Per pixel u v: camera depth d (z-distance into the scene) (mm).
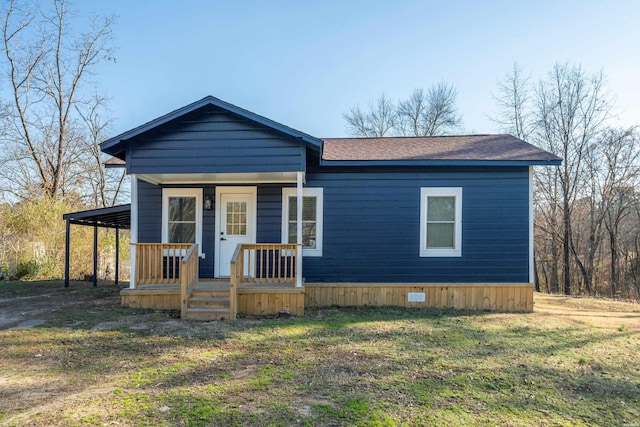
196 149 7570
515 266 8430
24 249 14227
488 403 3549
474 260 8477
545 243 20531
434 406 3424
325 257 8578
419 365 4566
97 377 3986
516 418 3258
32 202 16000
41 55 20156
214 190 9102
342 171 8656
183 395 3520
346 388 3789
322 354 4922
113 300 8602
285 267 7566
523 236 8438
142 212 9117
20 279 13617
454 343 5590
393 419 3133
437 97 28422
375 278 8523
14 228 15078
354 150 9359
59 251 15180
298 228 7559
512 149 9031
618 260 18500
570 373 4449
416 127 28859
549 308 9117
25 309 7535
